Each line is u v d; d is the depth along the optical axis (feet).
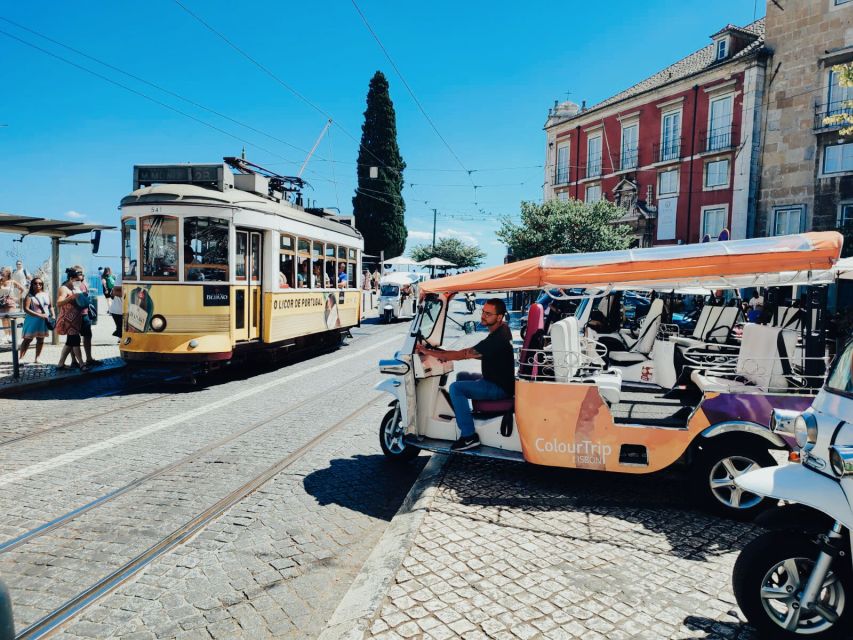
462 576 11.94
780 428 10.67
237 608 11.51
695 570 12.31
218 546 14.10
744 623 10.39
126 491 17.46
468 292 19.06
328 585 12.44
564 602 11.00
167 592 12.04
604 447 16.12
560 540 13.70
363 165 151.23
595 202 98.73
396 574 12.01
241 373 39.93
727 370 20.31
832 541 9.25
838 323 31.42
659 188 104.17
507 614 10.58
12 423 25.30
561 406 16.42
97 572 12.79
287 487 18.04
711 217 94.38
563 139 127.03
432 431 19.69
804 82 80.48
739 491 15.01
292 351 44.70
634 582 11.77
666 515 15.30
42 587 12.17
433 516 15.08
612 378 16.58
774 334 15.85
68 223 44.16
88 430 24.23
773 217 84.74
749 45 91.50
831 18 77.30
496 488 17.25
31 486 17.76
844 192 76.69
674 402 19.86
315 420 26.35
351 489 18.04
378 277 114.01
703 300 41.45
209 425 25.29
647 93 104.53
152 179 36.65
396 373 19.39
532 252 98.89
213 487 17.89
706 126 94.27
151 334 33.35
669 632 10.11
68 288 37.27
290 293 41.70
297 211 44.83
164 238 33.45
